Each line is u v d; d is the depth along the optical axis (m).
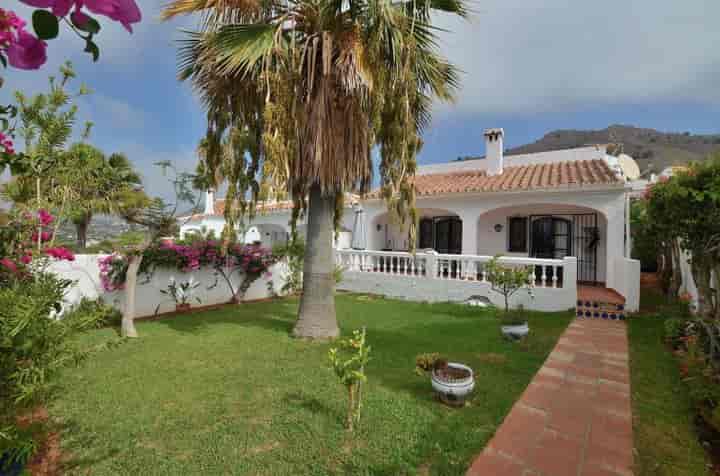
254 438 3.99
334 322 8.17
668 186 7.36
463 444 3.94
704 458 3.76
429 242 18.50
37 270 4.83
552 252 15.52
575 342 7.86
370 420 4.39
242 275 13.34
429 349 7.28
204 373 5.87
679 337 7.17
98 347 3.69
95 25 1.14
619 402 5.00
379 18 6.20
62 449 3.78
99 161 8.02
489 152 17.16
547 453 3.81
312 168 7.19
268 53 6.29
